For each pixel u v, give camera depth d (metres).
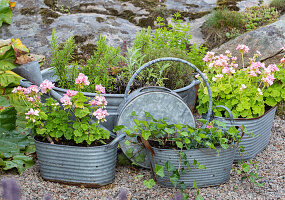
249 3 7.71
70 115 2.62
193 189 2.65
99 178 2.60
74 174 2.60
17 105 3.69
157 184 2.70
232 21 6.61
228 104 3.08
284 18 6.95
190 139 2.60
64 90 3.02
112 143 2.55
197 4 7.73
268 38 5.41
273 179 2.83
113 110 3.03
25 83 3.18
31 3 6.30
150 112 2.84
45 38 5.55
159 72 3.52
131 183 2.72
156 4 7.41
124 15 6.79
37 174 2.79
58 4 6.67
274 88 3.38
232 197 2.55
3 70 4.15
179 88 3.46
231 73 3.38
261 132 3.20
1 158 2.85
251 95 3.08
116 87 3.37
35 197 2.42
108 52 3.46
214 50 5.89
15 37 5.51
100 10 6.77
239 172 2.73
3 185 1.93
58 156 2.57
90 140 2.56
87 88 3.20
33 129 2.73
